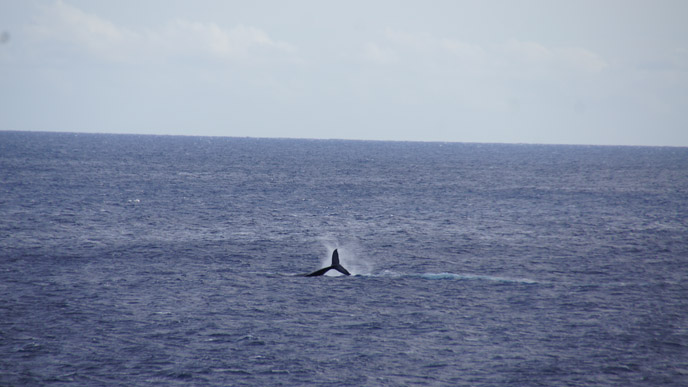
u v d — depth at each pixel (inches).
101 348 4640.8
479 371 4325.8
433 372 4301.2
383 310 5669.3
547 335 5027.1
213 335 4955.7
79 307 5629.9
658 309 5807.1
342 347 4731.8
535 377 4234.7
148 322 5246.1
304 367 4362.7
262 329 5108.3
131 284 6535.4
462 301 6003.9
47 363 4355.3
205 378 4168.3
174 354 4554.6
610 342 4879.4
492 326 5236.2
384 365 4409.5
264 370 4303.6
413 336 4980.3
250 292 6284.5
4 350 4559.5
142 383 4077.3
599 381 4183.1
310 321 5334.6
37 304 5689.0
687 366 4439.0
